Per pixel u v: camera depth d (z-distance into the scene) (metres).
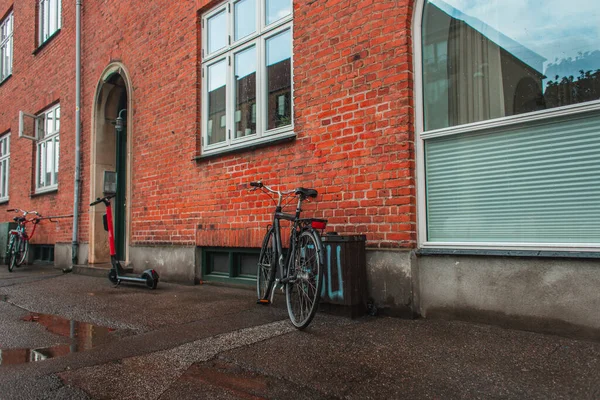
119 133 8.83
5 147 13.17
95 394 2.42
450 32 4.02
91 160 8.61
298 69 4.92
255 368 2.73
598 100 3.22
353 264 3.96
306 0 4.89
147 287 5.95
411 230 3.89
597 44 3.32
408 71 4.01
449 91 4.00
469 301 3.63
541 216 3.45
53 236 9.88
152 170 7.12
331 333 3.44
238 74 6.00
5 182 13.02
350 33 4.43
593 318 3.05
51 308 4.71
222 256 6.03
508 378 2.47
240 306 4.56
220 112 6.23
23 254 9.21
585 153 3.29
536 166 3.49
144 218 7.22
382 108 4.14
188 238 6.34
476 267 3.60
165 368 2.79
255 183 4.45
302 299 3.66
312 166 4.72
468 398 2.25
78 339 3.49
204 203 6.13
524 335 3.23
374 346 3.09
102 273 7.43
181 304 4.75
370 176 4.19
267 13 5.61
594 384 2.35
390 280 3.96
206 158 6.11
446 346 3.05
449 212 3.91
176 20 6.86
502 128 3.66
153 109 7.21
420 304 3.89
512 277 3.42
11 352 3.16
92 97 8.73
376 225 4.11
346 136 4.41
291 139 4.94
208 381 2.59
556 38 3.50
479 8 3.89
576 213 3.31
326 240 4.06
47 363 2.90
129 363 2.89
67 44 9.80
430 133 3.98
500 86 3.76
